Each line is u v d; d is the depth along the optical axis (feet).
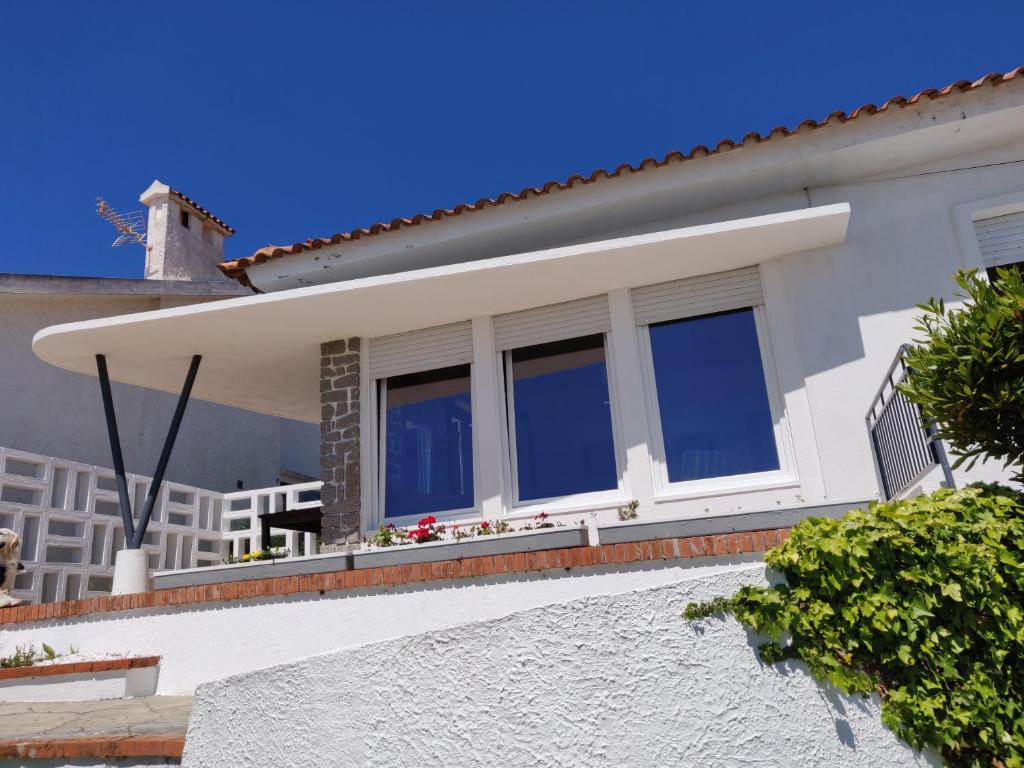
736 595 10.33
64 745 14.89
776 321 26.63
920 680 9.69
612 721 10.25
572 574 19.88
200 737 13.46
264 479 61.16
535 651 10.82
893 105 25.43
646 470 26.61
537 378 29.25
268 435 62.54
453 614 20.52
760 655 10.11
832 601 10.17
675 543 19.20
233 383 36.40
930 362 11.66
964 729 9.41
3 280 44.34
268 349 31.76
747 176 27.55
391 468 30.19
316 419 44.32
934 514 10.39
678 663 10.28
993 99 25.02
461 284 26.58
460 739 10.84
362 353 31.19
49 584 35.88
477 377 29.35
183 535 43.24
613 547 19.56
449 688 11.12
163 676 22.88
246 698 12.94
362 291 26.37
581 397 28.50
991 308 11.11
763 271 27.25
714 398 27.04
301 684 12.34
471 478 28.99
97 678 22.13
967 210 26.21
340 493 29.86
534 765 10.39
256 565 23.18
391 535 27.20
